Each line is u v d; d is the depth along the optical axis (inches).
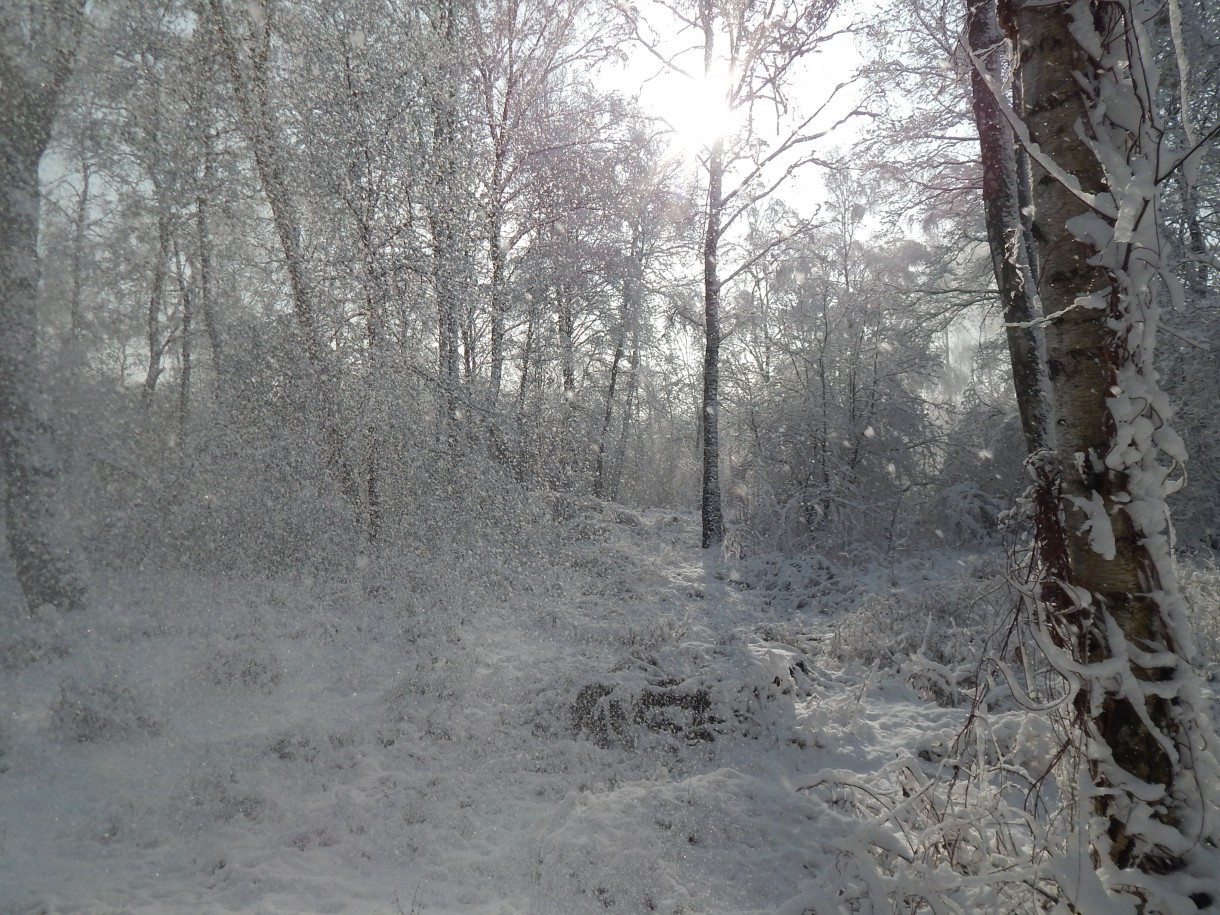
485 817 159.8
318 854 141.0
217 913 118.7
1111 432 97.0
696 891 130.5
